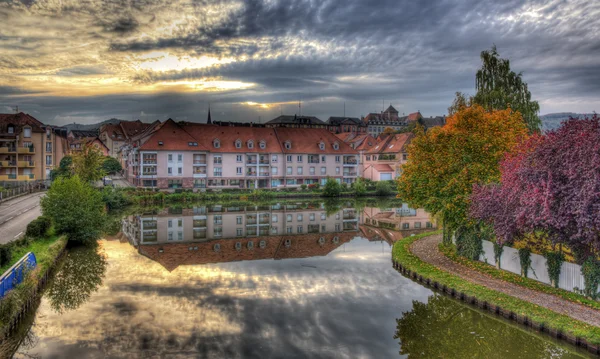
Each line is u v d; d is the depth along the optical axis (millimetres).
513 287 24016
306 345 19203
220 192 83125
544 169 21375
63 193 37906
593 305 20625
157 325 21125
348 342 19562
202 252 37500
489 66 51406
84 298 24938
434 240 37594
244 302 24500
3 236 34719
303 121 191500
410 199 33469
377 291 26484
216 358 17891
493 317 21625
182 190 83562
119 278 29094
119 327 20938
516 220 21797
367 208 70500
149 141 84250
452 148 29984
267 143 95750
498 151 29484
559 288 23141
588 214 19000
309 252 37625
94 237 39781
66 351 18469
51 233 36594
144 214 61781
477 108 32062
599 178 19031
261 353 18406
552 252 23469
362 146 116312
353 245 40594
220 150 90062
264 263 33594
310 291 26484
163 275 29906
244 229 49625
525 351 18984
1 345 17844
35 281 23969
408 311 23266
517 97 49062
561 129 22234
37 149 83625
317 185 93562
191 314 22562
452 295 24422
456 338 20234
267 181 94375
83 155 67688
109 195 66312
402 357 18297
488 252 28969
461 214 29172
